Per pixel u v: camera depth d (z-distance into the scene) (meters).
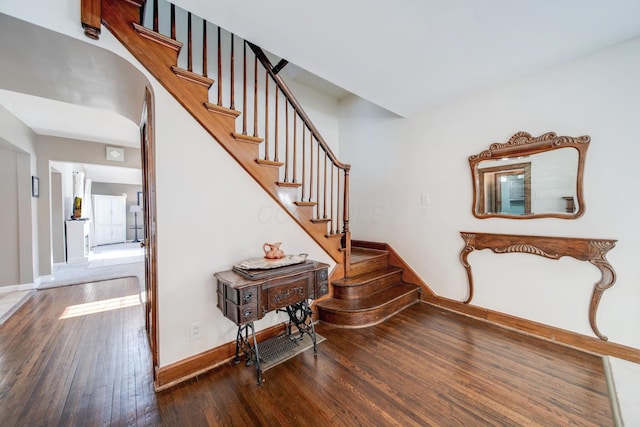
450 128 2.81
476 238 2.61
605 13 1.51
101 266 5.30
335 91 3.86
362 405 1.48
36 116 3.38
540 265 2.27
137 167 5.01
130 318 2.76
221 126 1.89
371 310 2.50
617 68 1.87
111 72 1.67
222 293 1.77
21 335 2.37
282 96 3.33
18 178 3.74
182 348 1.75
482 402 1.50
